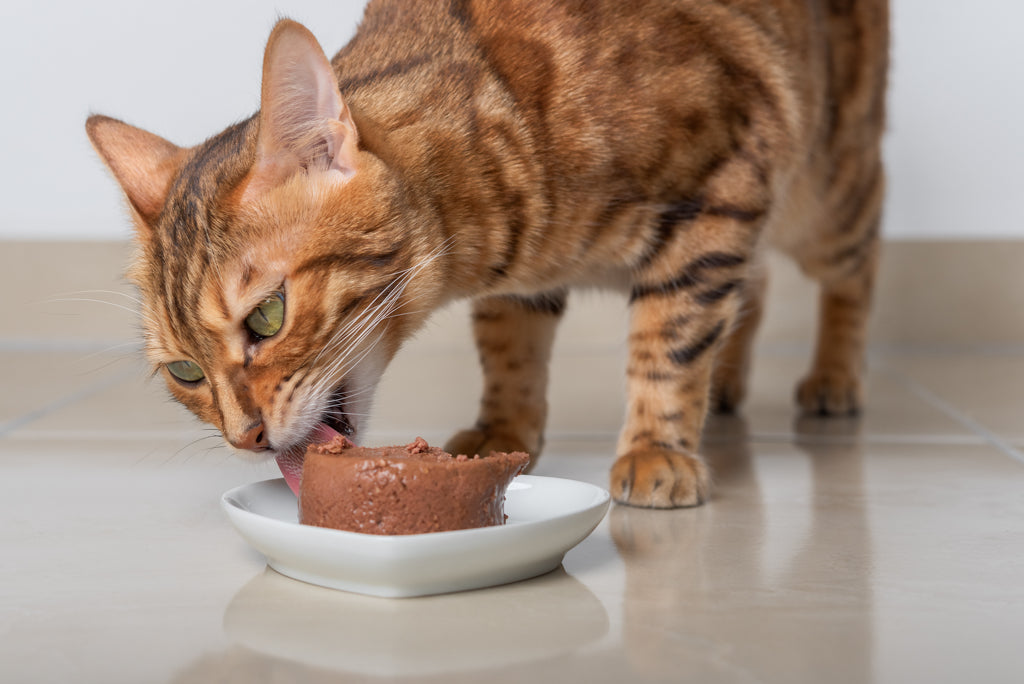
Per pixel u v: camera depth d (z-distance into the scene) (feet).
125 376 3.72
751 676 1.51
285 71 1.91
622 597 1.73
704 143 2.21
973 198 4.20
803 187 2.75
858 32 2.80
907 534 2.00
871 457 2.56
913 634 1.62
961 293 4.27
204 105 4.13
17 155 4.23
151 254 2.01
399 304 2.04
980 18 4.03
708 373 2.31
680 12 2.23
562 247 2.19
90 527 2.06
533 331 2.46
